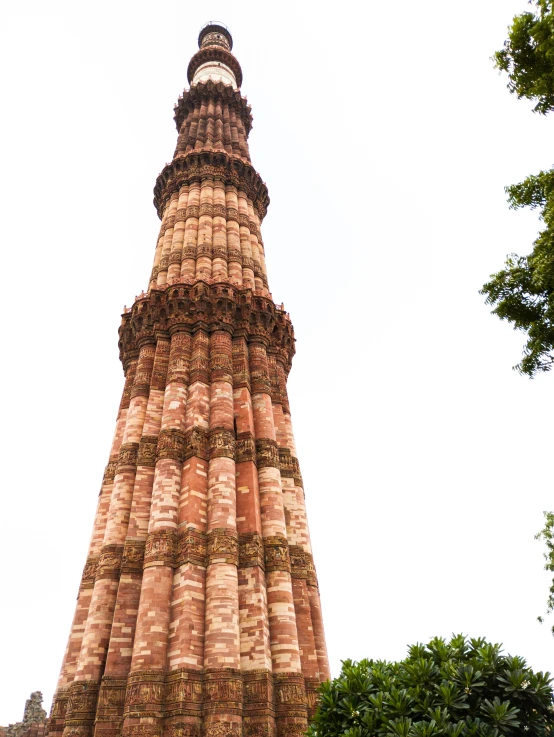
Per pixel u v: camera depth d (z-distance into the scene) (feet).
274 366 100.22
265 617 65.31
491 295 50.42
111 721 56.80
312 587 77.10
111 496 77.77
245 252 116.88
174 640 59.93
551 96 46.91
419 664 41.19
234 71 187.93
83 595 74.28
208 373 88.89
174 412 81.76
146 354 93.30
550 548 103.91
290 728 58.34
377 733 37.78
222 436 79.15
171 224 121.80
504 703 37.06
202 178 130.52
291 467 88.38
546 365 48.85
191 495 71.92
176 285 98.32
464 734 35.86
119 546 71.61
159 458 76.59
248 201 132.87
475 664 40.34
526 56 48.24
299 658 65.10
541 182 48.16
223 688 56.85
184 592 62.95
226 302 97.71
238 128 157.99
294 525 81.87
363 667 43.86
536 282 46.47
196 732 54.49
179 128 163.43
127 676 59.98
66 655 69.87
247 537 70.95
